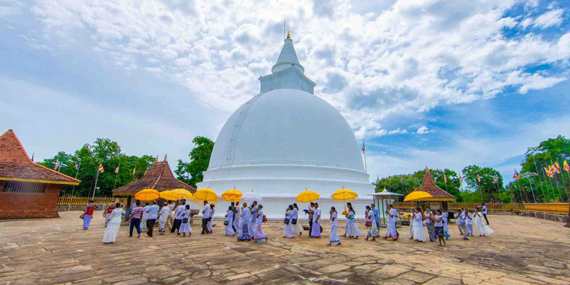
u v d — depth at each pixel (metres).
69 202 31.06
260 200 16.08
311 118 21.83
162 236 12.55
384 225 19.19
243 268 6.74
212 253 8.59
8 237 11.72
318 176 20.23
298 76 28.22
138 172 52.91
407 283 5.65
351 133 24.70
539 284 5.79
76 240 11.01
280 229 15.12
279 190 19.23
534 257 8.87
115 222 10.57
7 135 21.45
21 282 5.52
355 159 23.20
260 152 20.56
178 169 49.88
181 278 5.87
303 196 13.97
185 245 10.07
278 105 22.28
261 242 10.86
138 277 5.91
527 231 17.42
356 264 7.30
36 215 20.38
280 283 5.55
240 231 11.30
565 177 51.53
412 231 13.09
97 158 44.03
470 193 57.34
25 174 19.84
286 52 30.44
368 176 24.56
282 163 20.08
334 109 25.50
